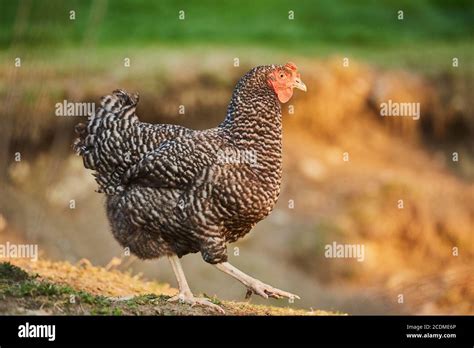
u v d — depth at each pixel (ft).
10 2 98.37
